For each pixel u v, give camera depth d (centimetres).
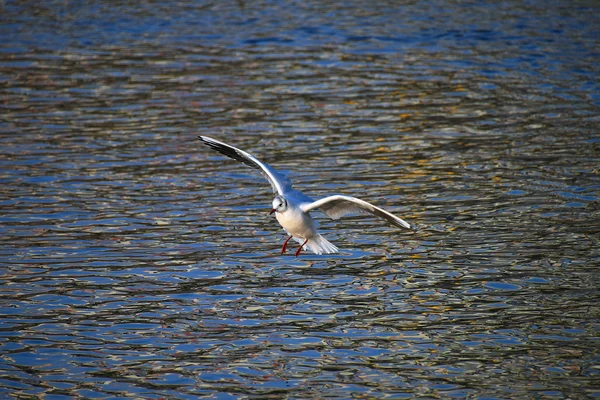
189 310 1351
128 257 1538
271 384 1138
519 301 1361
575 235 1602
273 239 1623
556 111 2394
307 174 1956
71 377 1159
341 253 1562
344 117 2380
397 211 1747
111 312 1342
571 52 3008
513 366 1173
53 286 1423
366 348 1230
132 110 2452
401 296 1390
